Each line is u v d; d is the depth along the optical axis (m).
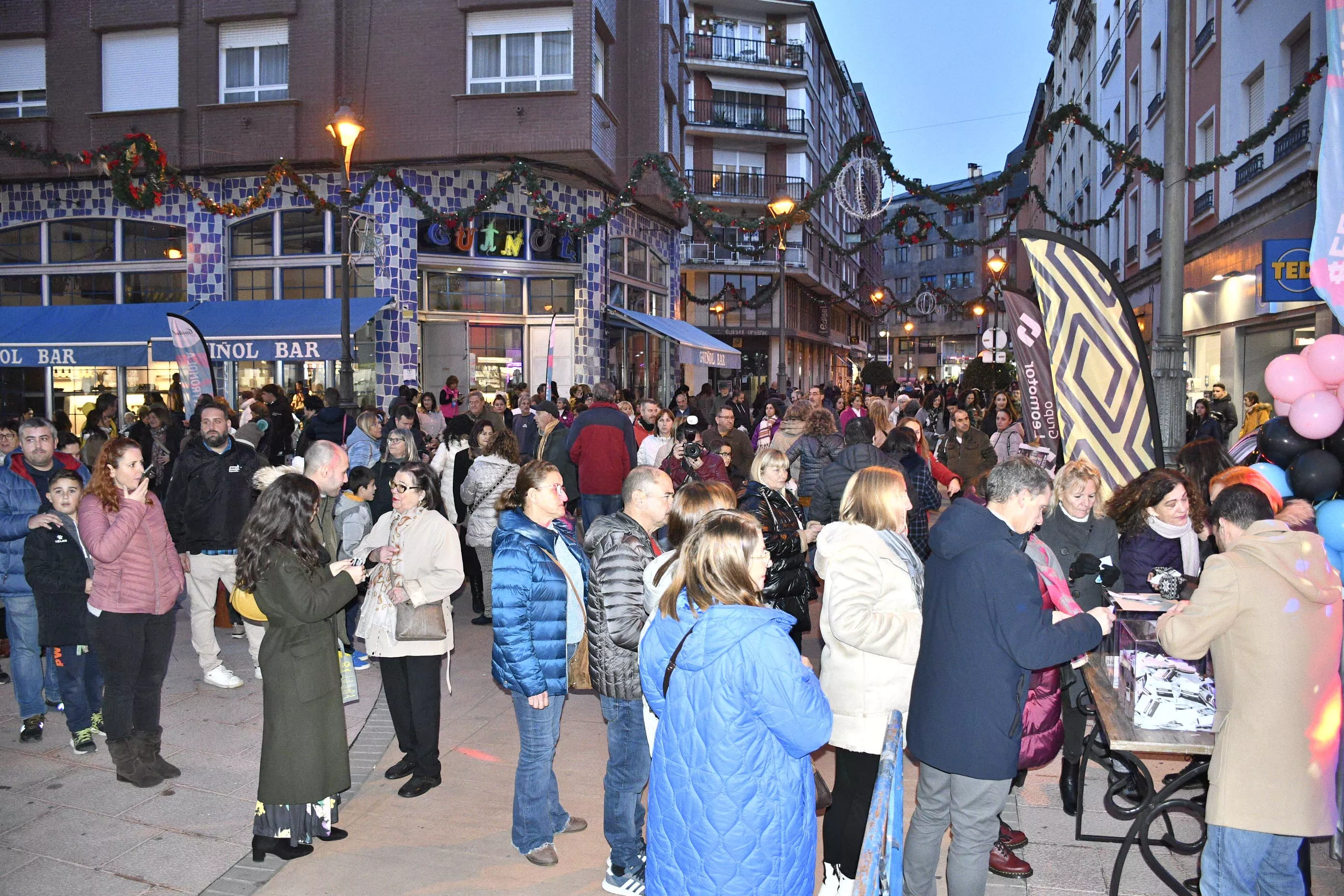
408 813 4.65
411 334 17.39
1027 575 3.17
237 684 6.55
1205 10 18.52
